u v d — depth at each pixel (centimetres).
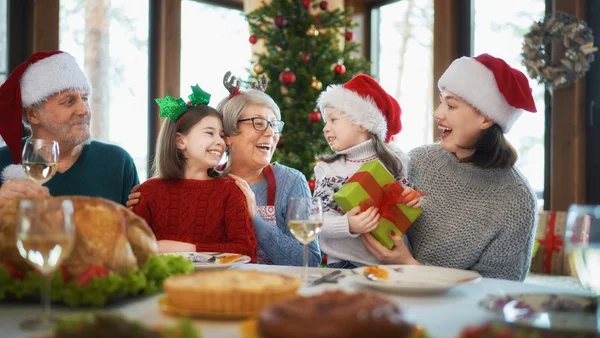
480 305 92
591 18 376
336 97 205
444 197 192
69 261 104
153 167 239
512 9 420
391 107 212
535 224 188
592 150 376
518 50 416
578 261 91
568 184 377
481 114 188
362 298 75
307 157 385
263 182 226
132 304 103
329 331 67
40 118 211
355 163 199
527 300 98
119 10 470
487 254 184
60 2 441
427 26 491
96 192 221
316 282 118
